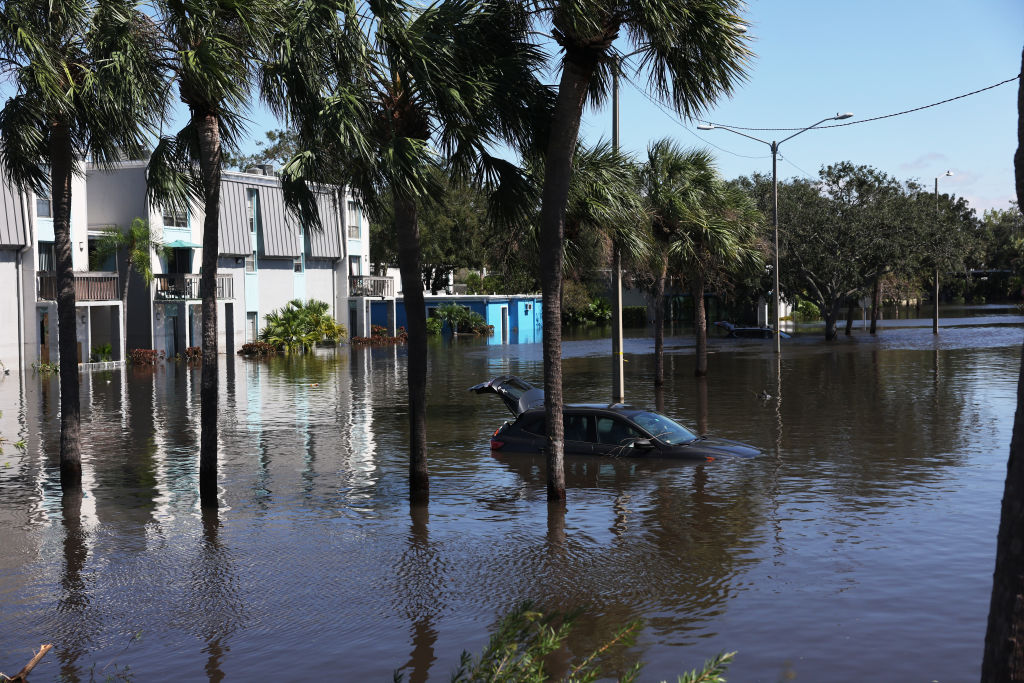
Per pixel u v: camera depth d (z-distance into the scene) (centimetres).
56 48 1461
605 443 1750
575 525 1287
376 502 1473
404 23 1249
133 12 1366
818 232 5934
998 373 3525
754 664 788
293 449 2025
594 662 801
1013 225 14450
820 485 1505
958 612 905
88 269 4766
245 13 1305
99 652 862
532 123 1375
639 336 7325
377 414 2639
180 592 1038
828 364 4153
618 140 2517
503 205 1435
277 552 1196
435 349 6047
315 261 6347
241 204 5541
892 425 2198
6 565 1159
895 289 7406
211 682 788
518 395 1972
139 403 2998
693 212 3041
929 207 6088
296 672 805
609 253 2556
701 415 2431
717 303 9438
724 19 1237
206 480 1452
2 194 4066
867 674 762
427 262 8588
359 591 1027
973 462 1694
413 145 1273
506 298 8306
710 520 1291
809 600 951
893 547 1139
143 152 1572
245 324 5616
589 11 1223
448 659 827
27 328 4259
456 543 1217
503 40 1340
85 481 1689
